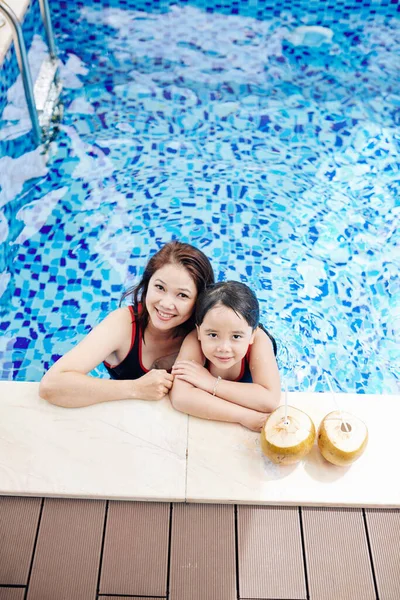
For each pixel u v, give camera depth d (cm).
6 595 161
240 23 385
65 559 167
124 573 165
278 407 184
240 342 183
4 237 290
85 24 378
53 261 285
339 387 252
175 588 163
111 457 180
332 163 325
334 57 372
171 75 359
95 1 386
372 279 284
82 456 180
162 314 194
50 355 259
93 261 286
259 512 174
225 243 293
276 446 172
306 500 174
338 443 172
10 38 297
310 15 387
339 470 179
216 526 172
